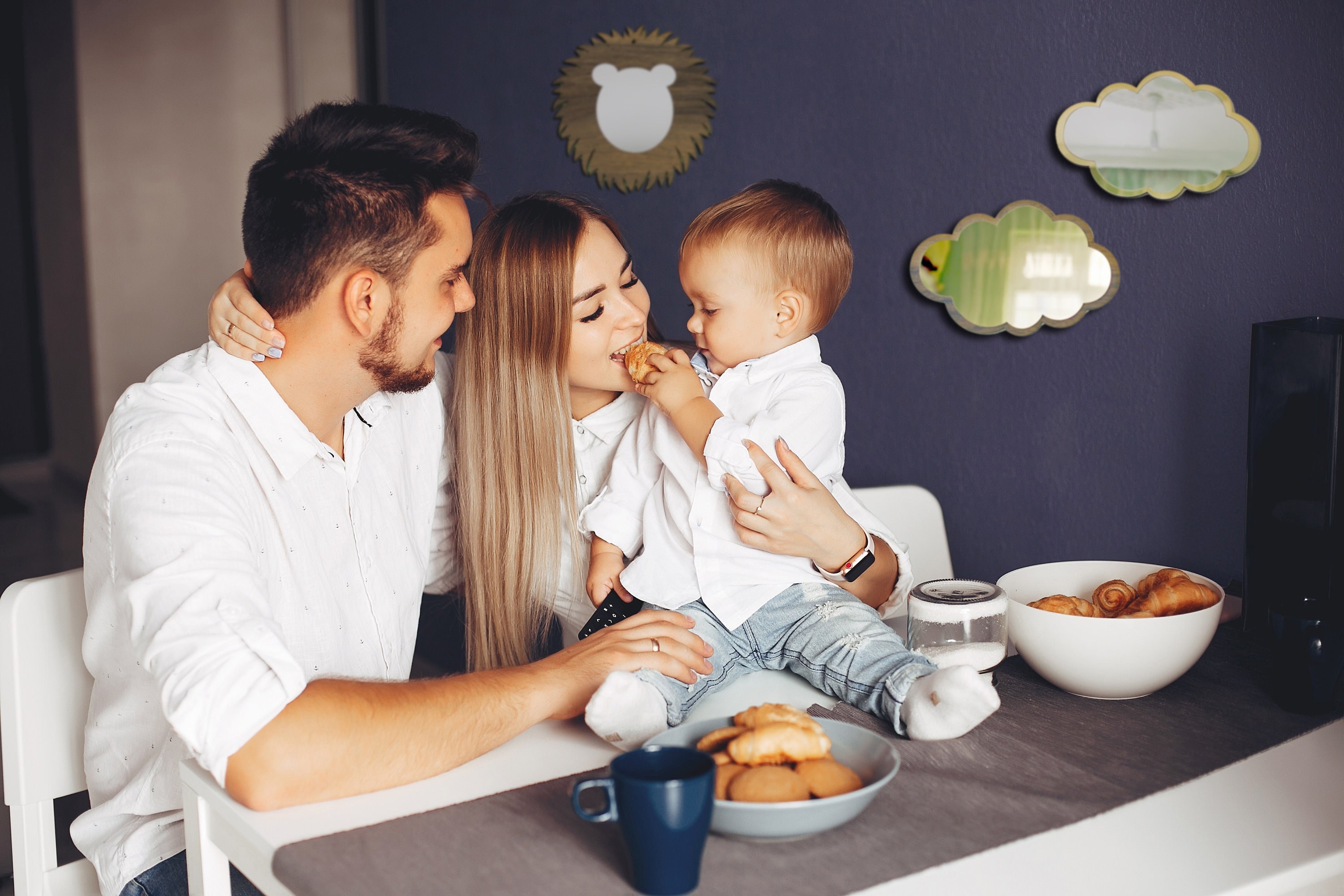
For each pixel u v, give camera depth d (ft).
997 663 3.47
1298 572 4.02
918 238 6.75
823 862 2.39
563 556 4.70
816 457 4.03
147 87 14.65
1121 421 6.48
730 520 3.91
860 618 3.62
